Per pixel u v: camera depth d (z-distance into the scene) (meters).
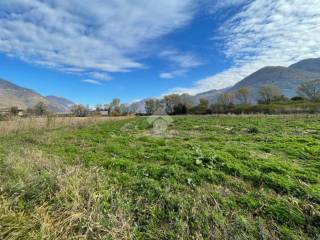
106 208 3.12
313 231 2.66
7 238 2.49
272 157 5.36
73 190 3.35
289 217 2.88
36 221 2.75
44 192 3.31
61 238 2.52
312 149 5.96
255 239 2.53
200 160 4.88
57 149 7.01
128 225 2.73
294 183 3.72
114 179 4.11
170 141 8.16
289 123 14.01
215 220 2.83
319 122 14.11
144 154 5.95
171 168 4.46
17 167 4.20
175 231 2.70
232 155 5.45
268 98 58.56
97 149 6.89
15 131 11.91
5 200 3.06
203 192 3.56
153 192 3.55
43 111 20.34
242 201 3.27
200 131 11.64
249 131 10.61
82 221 2.76
